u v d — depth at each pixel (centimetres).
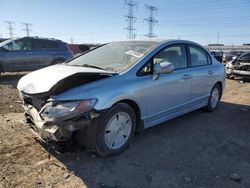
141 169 362
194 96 554
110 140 382
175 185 331
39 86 364
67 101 339
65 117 332
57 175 338
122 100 390
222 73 651
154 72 434
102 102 356
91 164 368
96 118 355
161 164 378
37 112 366
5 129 470
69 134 341
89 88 358
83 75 362
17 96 763
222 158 407
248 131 528
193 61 557
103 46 532
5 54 1170
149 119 443
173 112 499
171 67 438
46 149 401
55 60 1292
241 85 1112
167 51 484
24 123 416
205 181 343
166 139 466
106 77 386
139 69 421
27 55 1217
